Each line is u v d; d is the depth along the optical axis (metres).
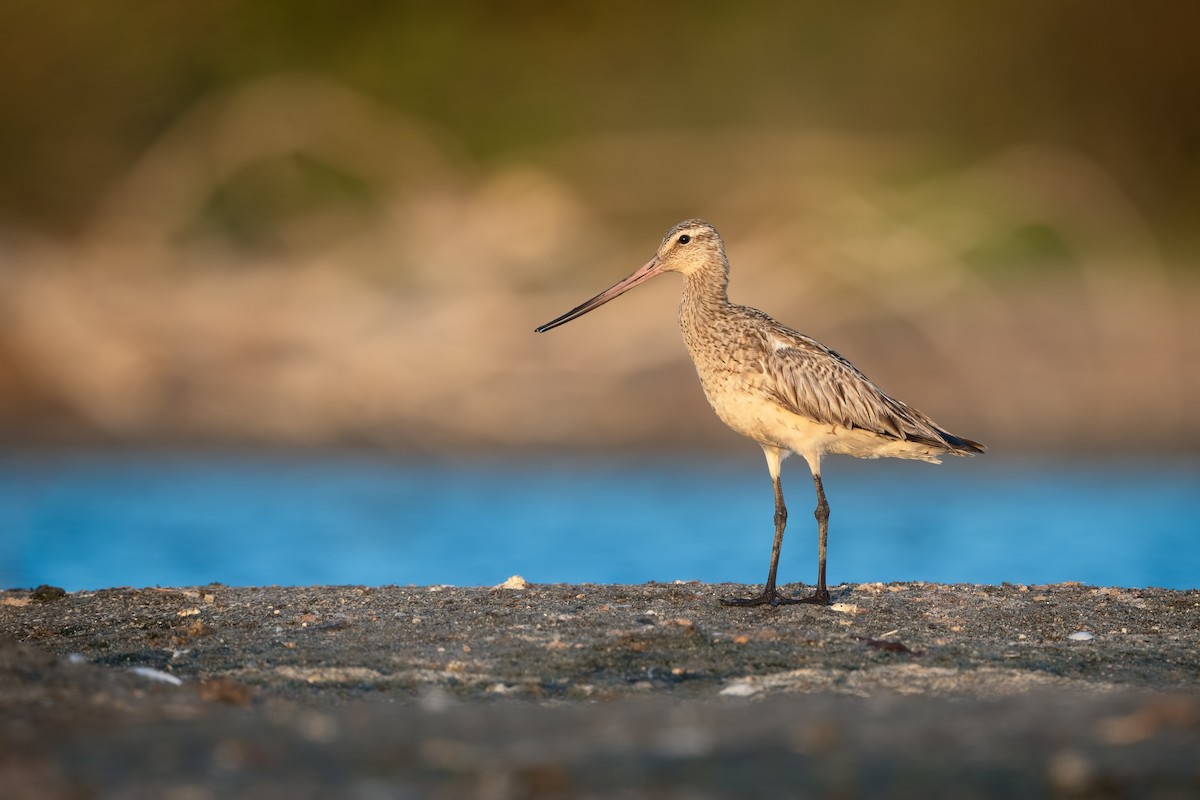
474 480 22.91
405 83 34.09
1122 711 7.04
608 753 6.39
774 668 8.38
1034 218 31.91
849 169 31.86
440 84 34.22
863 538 19.08
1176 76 37.97
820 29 36.47
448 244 29.81
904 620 9.70
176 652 8.78
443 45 34.72
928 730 6.70
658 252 11.73
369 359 26.36
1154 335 28.88
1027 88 36.88
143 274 29.16
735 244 30.23
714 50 35.81
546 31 35.97
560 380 26.28
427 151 33.06
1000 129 36.19
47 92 33.38
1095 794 5.82
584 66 35.47
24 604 10.25
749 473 23.36
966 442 10.91
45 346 26.14
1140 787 5.87
